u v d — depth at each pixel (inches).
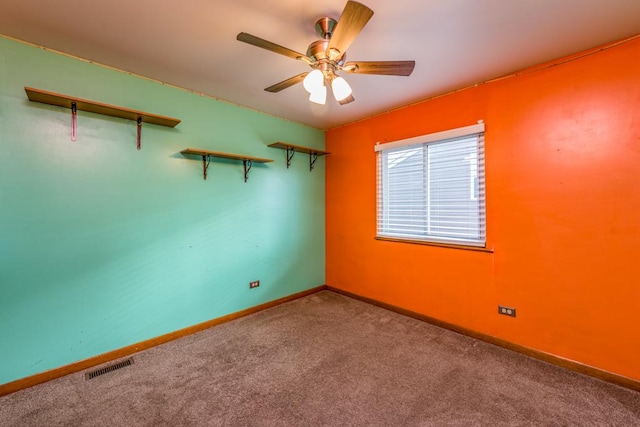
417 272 118.4
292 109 125.5
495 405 68.1
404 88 102.7
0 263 72.3
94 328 86.1
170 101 100.9
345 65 66.6
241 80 97.6
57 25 68.2
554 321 85.5
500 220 95.4
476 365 84.9
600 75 76.7
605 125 76.4
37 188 76.8
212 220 113.0
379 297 133.4
